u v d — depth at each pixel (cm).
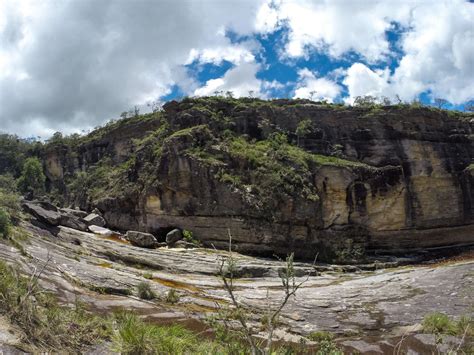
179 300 1780
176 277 2250
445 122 3984
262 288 2172
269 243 3181
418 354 1311
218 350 856
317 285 2320
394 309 1797
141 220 3803
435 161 3794
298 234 3266
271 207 3247
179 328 1065
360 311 1786
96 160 5766
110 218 4241
